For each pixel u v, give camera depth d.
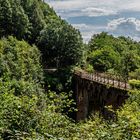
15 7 86.38
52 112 11.38
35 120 10.23
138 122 8.95
